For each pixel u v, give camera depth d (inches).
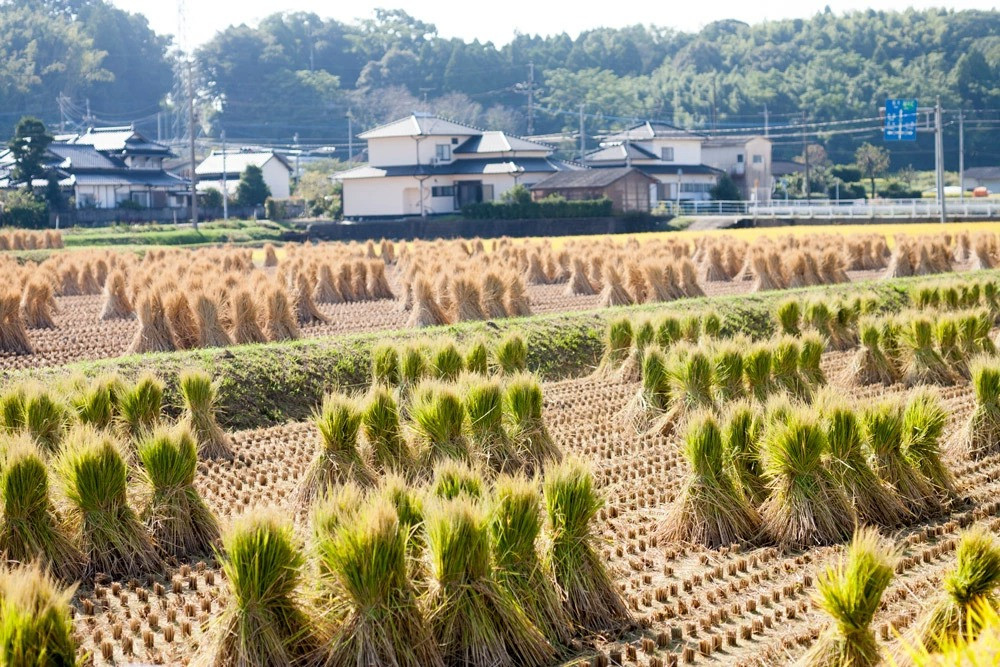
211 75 4603.8
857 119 4232.3
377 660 271.1
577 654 297.3
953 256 1467.8
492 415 443.5
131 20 5123.0
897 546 372.8
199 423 501.0
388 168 2669.8
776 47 5324.8
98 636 301.7
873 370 644.7
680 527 382.9
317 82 4635.8
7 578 243.4
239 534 278.8
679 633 304.8
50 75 4397.1
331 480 407.5
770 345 570.3
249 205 2817.4
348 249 1518.2
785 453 385.7
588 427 550.3
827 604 261.9
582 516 318.0
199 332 742.5
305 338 805.9
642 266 1019.9
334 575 283.0
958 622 263.0
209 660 275.6
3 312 778.8
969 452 492.1
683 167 2952.8
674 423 528.4
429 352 558.9
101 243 2074.3
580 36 5821.9
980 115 4128.9
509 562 300.7
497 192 2662.4
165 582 351.9
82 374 515.8
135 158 2891.2
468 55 4803.2
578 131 4370.1
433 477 422.6
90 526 354.6
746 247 1318.9
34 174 2425.0
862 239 1429.6
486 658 283.9
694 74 4923.7
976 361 512.1
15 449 346.0
